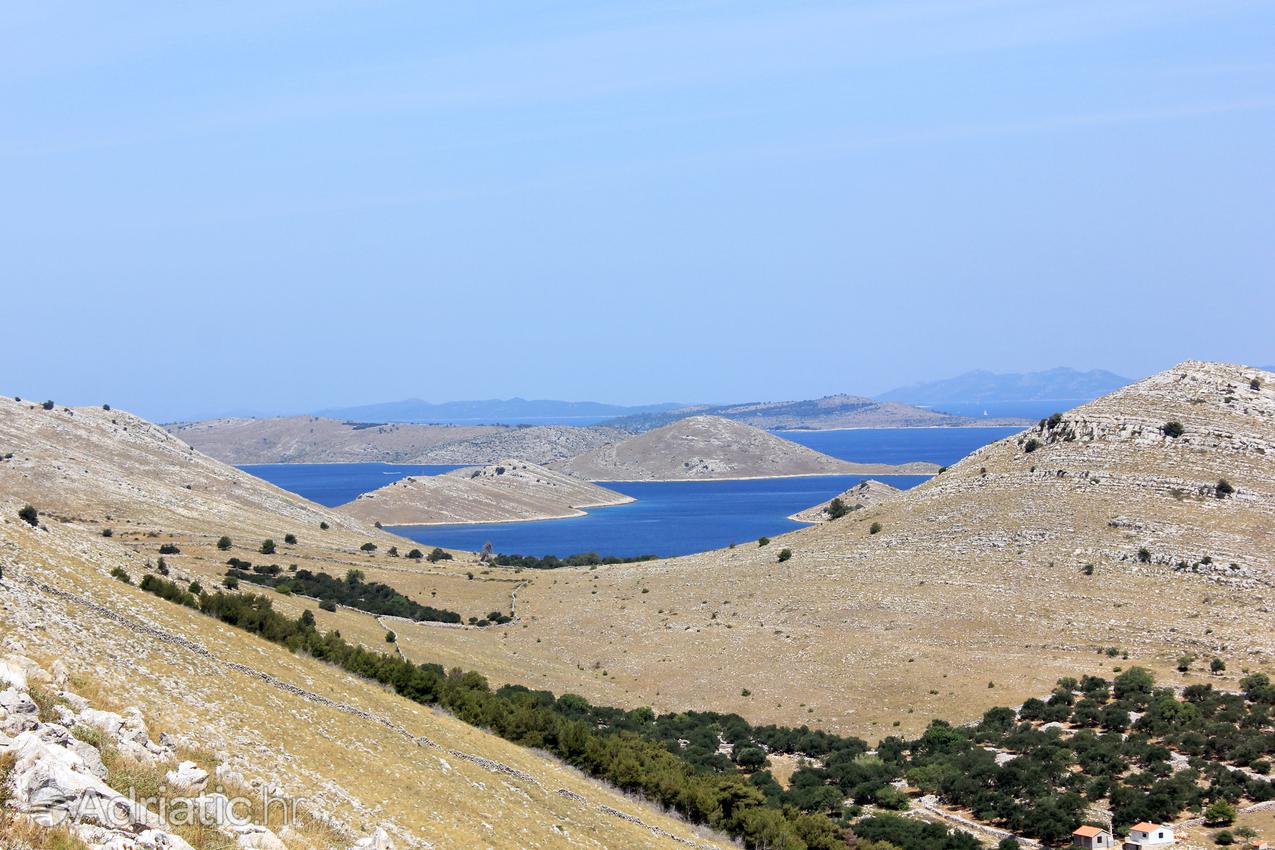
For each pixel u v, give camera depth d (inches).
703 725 4308.6
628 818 2496.3
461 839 1756.9
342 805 1633.9
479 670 4702.3
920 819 3147.1
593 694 4751.5
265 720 1867.6
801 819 2839.6
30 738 1029.2
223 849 1132.5
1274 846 2674.7
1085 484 5905.5
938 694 4416.8
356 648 3068.4
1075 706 3946.9
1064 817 2935.5
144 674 1761.8
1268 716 3629.4
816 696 4594.0
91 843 946.7
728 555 7185.0
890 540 6289.4
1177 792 3019.2
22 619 1710.1
